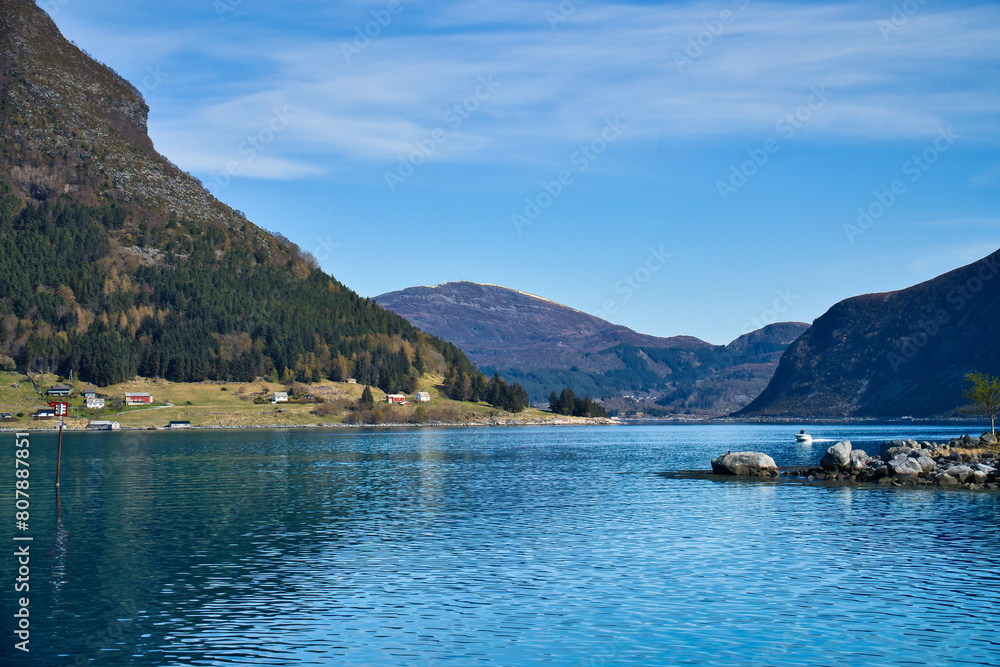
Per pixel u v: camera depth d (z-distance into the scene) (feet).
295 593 142.00
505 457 506.48
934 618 125.90
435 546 184.34
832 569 158.30
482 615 128.36
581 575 154.20
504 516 231.91
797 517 224.74
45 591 144.05
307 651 112.27
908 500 257.96
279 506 255.09
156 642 116.37
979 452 350.84
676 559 168.55
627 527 210.18
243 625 123.95
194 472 378.12
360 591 143.02
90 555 175.11
